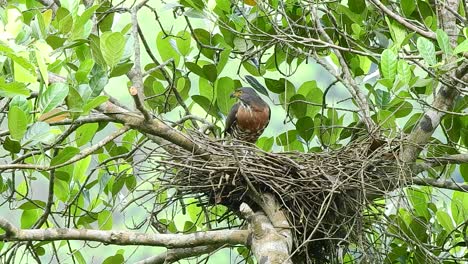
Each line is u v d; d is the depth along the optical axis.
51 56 7.94
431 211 10.88
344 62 10.49
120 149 10.88
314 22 10.63
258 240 8.47
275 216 8.70
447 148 10.68
